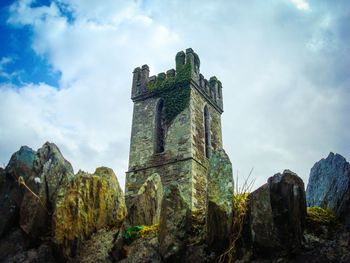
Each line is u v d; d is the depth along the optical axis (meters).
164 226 7.82
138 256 8.08
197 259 7.31
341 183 7.57
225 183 7.73
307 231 6.89
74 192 9.52
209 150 20.78
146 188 10.20
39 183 10.44
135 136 20.70
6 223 10.00
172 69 21.69
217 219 7.34
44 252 9.07
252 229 6.97
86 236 9.20
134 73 23.23
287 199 6.96
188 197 16.81
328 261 6.25
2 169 11.32
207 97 22.36
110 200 9.99
